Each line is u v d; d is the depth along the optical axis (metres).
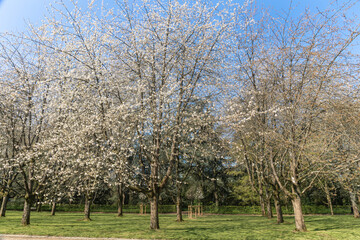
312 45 11.91
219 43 14.28
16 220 18.48
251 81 14.95
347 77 10.97
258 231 13.51
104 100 11.80
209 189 35.59
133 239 11.24
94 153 12.52
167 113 13.34
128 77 13.10
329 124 11.73
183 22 13.61
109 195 37.78
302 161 13.48
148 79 13.14
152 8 13.43
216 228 14.91
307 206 32.91
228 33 14.17
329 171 11.87
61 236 11.80
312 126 12.52
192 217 26.42
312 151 12.53
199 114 13.38
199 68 13.84
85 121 11.99
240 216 28.25
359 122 10.60
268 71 13.57
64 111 12.92
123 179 13.03
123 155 12.14
